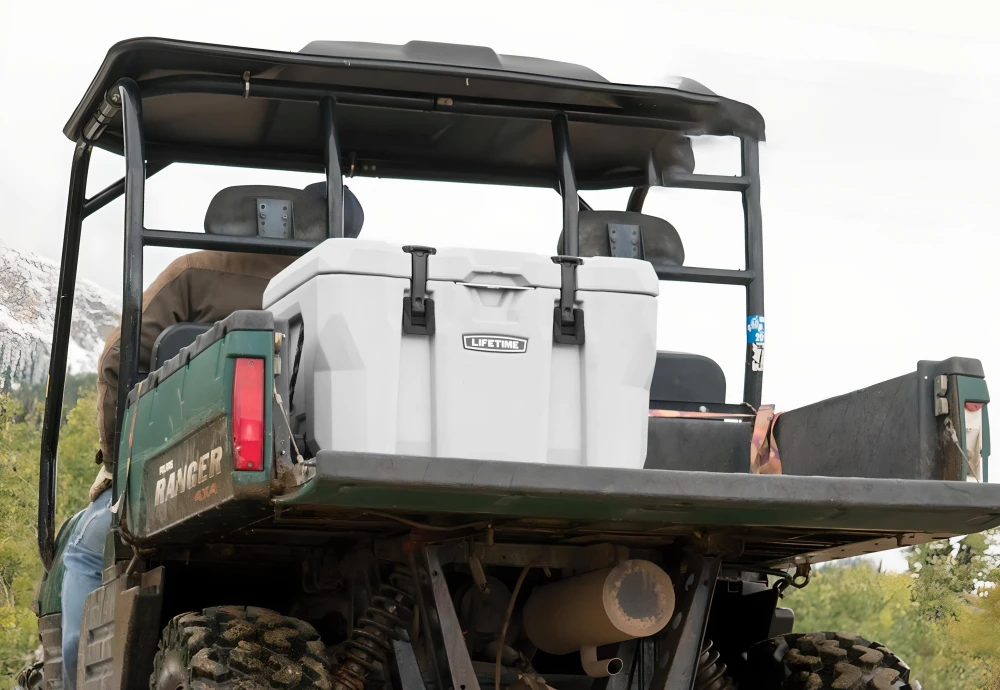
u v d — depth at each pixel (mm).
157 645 3561
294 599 4039
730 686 3879
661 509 3109
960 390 3443
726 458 4234
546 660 4121
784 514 3199
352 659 3381
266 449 2912
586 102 4586
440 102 4516
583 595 3441
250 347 2941
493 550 3533
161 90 4285
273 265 4520
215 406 3000
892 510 3182
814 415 3998
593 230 4480
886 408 3654
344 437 3201
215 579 4094
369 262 3234
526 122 4836
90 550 4406
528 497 2955
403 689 3340
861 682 3996
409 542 3371
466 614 3627
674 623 3543
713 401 4395
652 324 3432
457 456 3229
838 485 3129
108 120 4523
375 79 4355
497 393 3273
